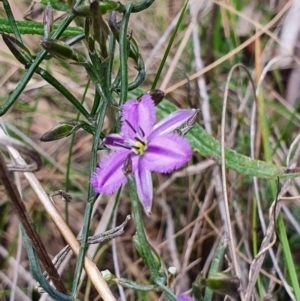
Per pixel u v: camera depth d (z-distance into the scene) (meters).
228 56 0.31
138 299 0.28
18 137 0.31
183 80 0.31
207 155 0.26
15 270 0.27
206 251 0.29
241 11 0.36
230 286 0.17
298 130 0.31
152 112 0.18
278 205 0.25
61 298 0.19
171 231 0.29
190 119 0.19
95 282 0.20
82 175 0.32
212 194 0.29
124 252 0.29
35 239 0.19
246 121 0.31
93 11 0.18
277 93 0.34
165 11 0.37
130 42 0.20
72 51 0.19
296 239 0.28
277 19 0.33
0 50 0.34
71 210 0.31
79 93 0.34
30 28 0.23
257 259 0.23
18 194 0.18
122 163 0.18
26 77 0.20
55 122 0.34
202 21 0.35
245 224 0.28
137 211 0.18
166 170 0.18
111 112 0.21
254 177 0.26
